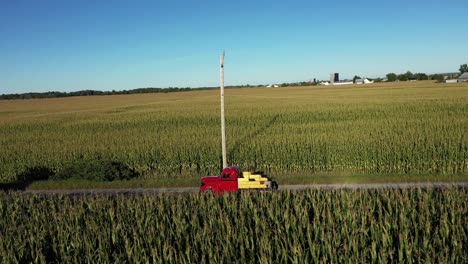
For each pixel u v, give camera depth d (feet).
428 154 93.25
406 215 53.88
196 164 104.83
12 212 64.95
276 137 124.98
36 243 51.47
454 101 227.81
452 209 53.42
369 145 102.01
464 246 46.75
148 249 49.26
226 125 171.94
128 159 106.32
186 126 177.88
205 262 45.83
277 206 57.36
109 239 52.31
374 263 44.19
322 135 121.70
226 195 64.23
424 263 43.09
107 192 86.53
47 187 92.94
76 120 230.68
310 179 87.66
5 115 320.29
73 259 49.55
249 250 47.55
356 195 61.87
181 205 61.36
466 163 92.12
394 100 261.24
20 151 125.59
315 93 434.30
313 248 45.70
